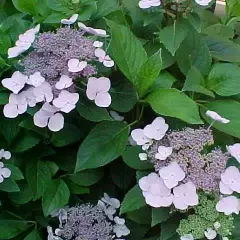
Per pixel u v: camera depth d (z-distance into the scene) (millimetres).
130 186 614
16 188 566
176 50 601
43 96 527
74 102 522
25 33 583
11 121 582
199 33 617
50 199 578
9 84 536
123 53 556
